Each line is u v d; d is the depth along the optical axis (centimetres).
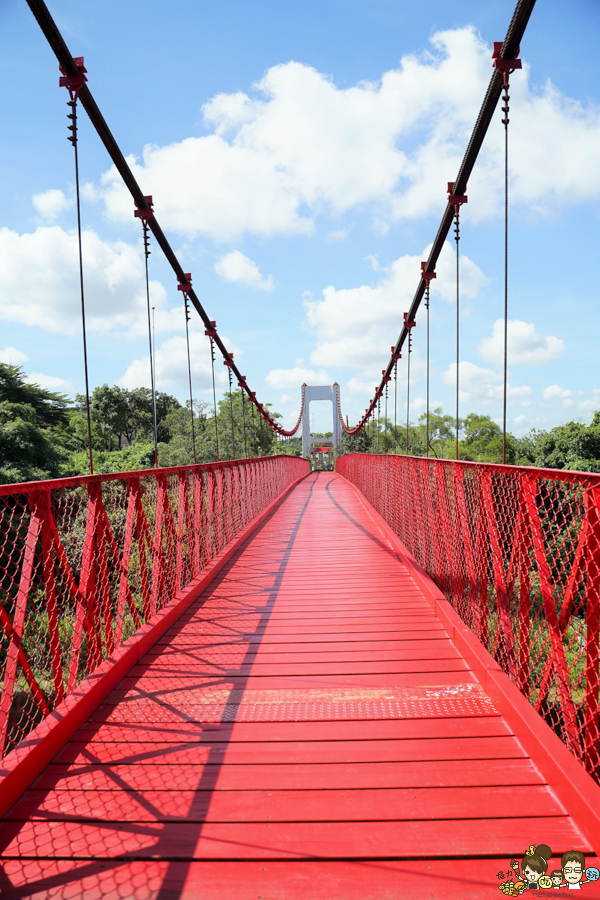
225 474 575
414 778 169
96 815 155
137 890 130
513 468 195
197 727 203
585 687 148
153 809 157
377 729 199
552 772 161
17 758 169
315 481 1911
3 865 139
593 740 147
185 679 245
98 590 236
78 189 333
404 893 126
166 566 339
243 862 138
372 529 705
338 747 188
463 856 137
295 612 345
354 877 132
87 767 179
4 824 153
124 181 464
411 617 331
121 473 260
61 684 201
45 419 3053
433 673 247
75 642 212
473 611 270
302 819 152
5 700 163
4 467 1673
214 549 494
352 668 255
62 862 139
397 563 489
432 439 4600
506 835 144
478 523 248
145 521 304
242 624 322
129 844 144
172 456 3003
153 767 178
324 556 525
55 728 186
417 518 446
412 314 761
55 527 199
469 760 178
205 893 128
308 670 254
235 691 233
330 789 165
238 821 152
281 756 183
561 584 163
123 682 242
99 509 235
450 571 325
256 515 783
